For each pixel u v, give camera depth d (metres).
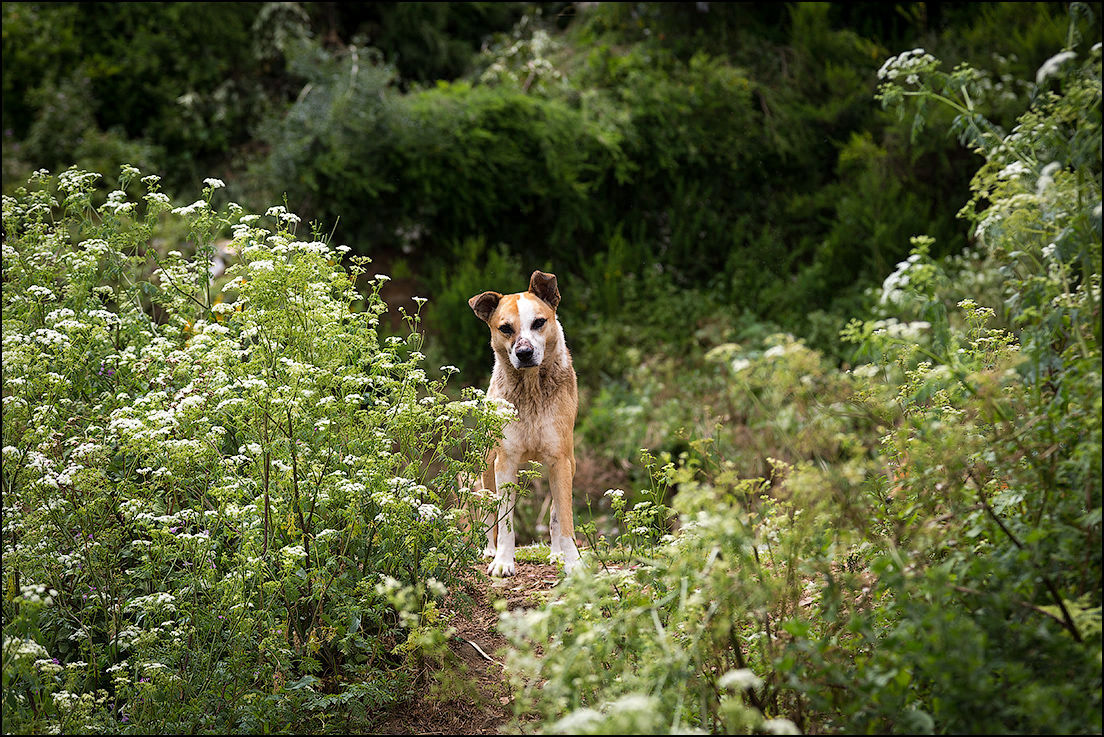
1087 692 2.71
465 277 11.84
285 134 12.52
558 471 5.37
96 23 14.73
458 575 4.36
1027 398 3.36
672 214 13.66
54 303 4.61
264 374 3.96
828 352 11.05
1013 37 13.57
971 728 2.72
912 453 3.31
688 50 15.09
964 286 9.92
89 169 12.84
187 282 4.75
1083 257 3.18
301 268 3.99
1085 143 3.16
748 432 8.08
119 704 3.95
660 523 3.99
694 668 3.27
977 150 3.77
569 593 3.29
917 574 3.17
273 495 4.04
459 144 12.68
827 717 3.22
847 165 13.80
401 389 4.20
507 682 3.99
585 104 13.50
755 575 3.31
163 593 3.72
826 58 14.80
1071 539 2.96
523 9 16.52
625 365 11.35
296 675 4.02
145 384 4.50
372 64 13.88
